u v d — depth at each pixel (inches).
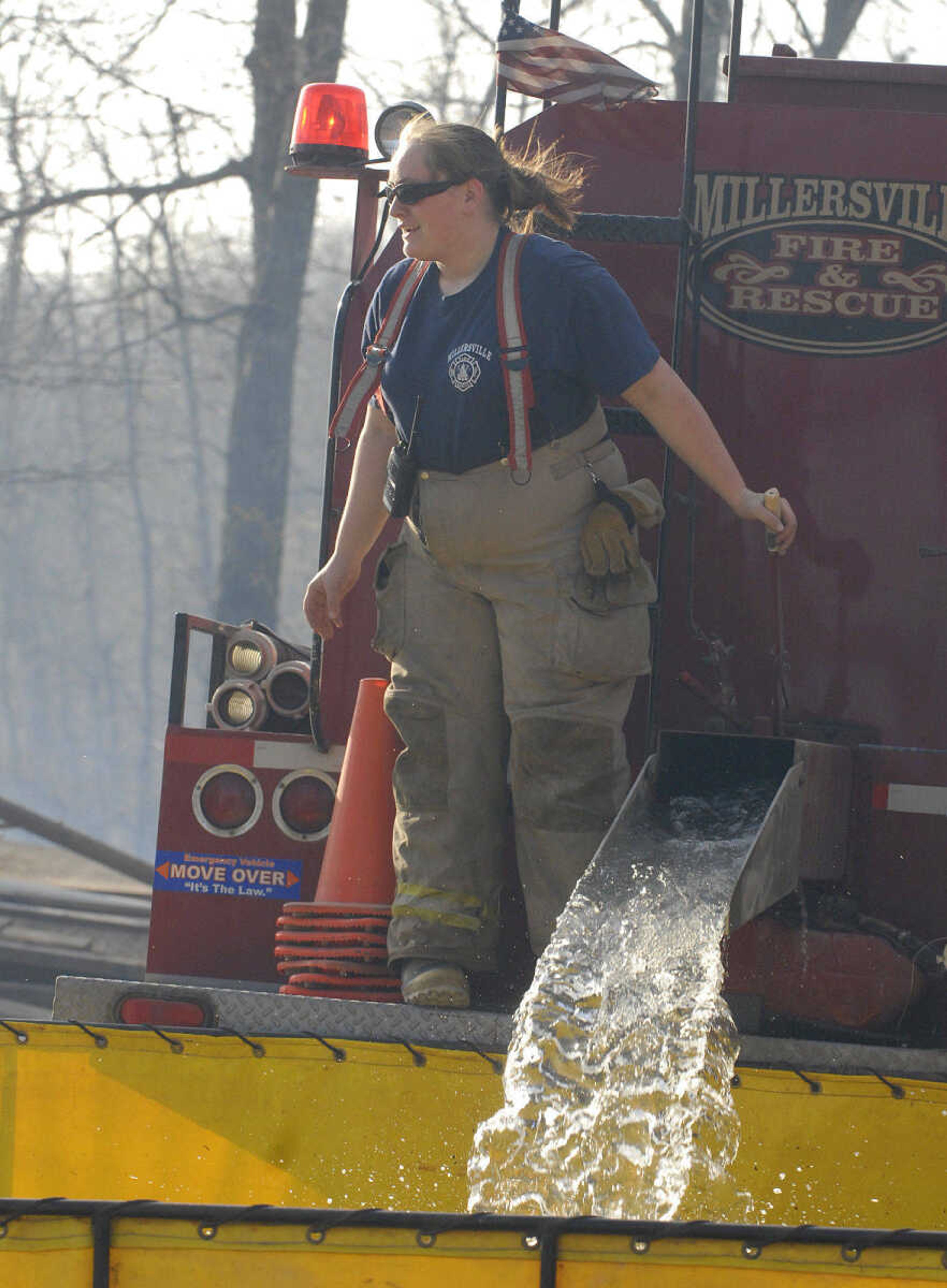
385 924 488.4
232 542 3299.7
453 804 478.0
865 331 556.1
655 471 552.1
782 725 526.0
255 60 3358.8
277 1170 422.0
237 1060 423.5
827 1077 411.2
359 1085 421.7
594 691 471.2
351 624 556.7
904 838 517.3
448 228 463.5
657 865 438.9
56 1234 293.4
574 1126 410.9
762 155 560.7
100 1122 424.8
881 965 463.2
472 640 482.9
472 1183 415.2
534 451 462.6
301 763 550.6
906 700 548.4
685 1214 408.2
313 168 590.6
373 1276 293.7
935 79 613.6
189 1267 294.5
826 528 553.9
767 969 464.1
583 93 566.6
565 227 494.3
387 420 504.7
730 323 560.1
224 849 551.2
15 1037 425.1
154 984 446.3
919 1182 408.5
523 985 511.8
